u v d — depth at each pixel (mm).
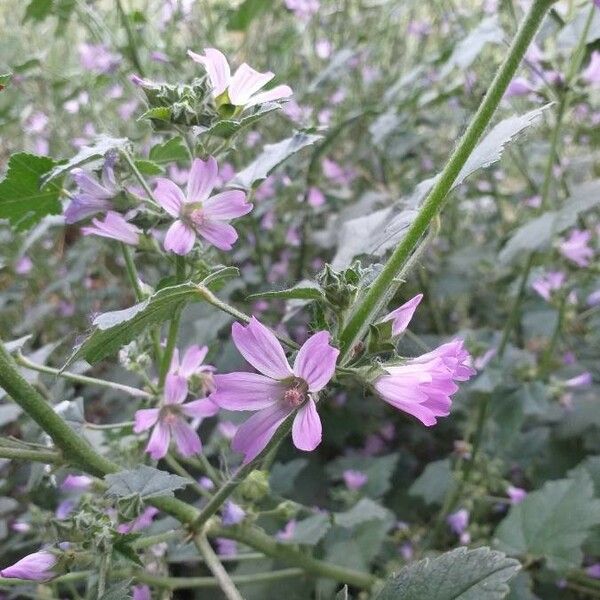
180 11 518
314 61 653
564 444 429
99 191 233
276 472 412
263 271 521
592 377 464
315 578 348
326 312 198
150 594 296
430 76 626
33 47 699
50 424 226
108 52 521
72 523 221
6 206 262
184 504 253
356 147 627
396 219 256
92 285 643
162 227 245
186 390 266
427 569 181
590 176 574
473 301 574
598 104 538
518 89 388
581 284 497
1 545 406
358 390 484
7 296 581
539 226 381
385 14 658
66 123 639
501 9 520
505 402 400
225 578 241
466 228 653
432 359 185
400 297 547
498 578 173
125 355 270
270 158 276
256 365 180
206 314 447
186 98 218
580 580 379
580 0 430
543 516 347
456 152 180
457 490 398
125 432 302
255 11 498
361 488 417
